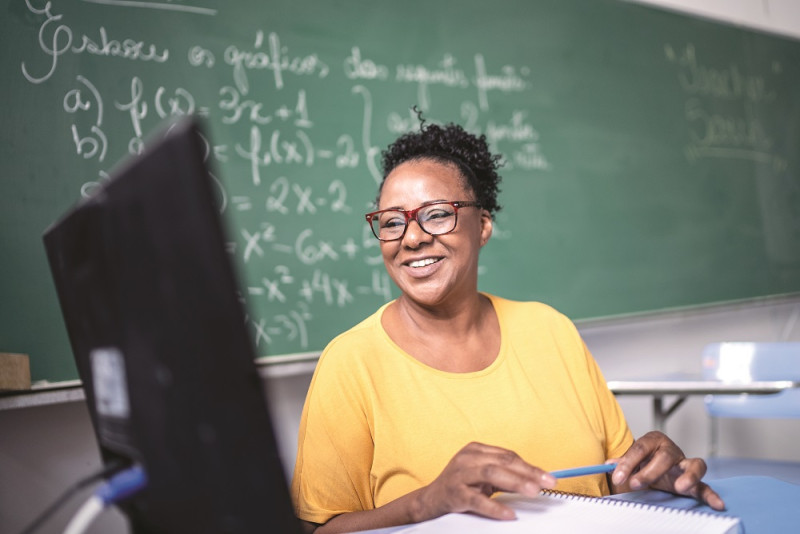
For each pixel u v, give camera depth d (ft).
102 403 1.72
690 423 9.68
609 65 8.57
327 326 6.25
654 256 8.84
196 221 1.24
